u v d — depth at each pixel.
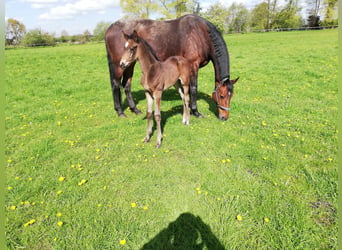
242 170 3.23
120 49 5.01
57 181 3.15
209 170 3.24
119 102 5.46
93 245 2.20
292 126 4.52
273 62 11.41
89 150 3.95
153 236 2.27
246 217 2.45
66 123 5.19
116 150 3.92
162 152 3.79
